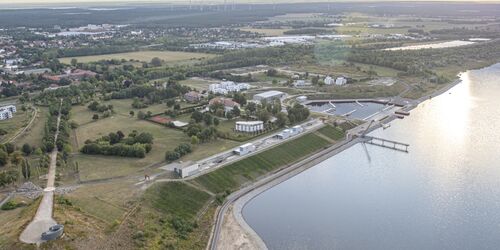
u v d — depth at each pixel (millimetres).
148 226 169000
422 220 188500
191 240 169375
